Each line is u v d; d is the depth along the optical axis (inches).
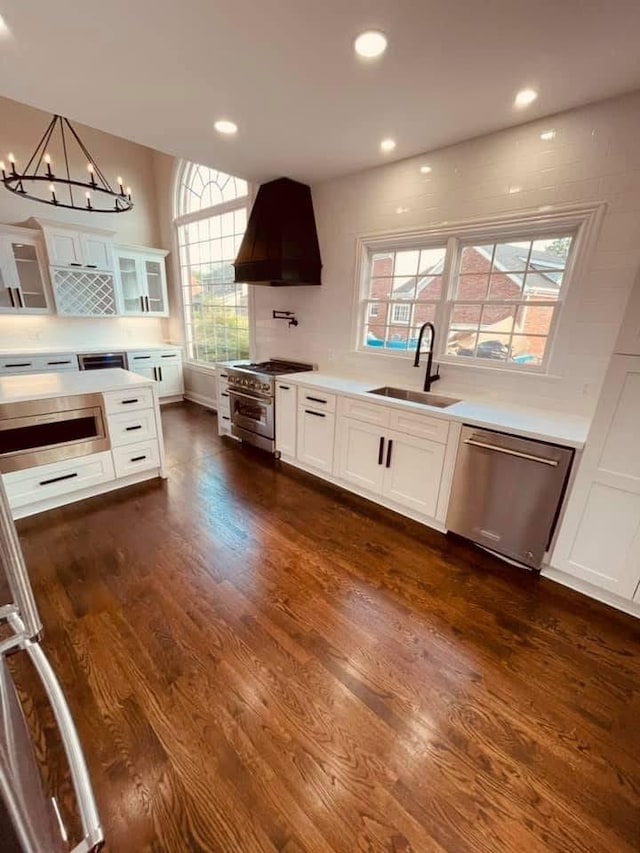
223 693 58.3
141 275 214.5
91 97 83.4
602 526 76.4
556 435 79.3
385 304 130.3
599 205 84.3
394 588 82.1
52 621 70.7
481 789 47.4
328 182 134.1
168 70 73.4
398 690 59.7
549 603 79.1
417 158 110.7
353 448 118.6
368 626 71.8
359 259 130.7
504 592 82.0
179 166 204.2
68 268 183.5
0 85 79.3
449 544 98.3
